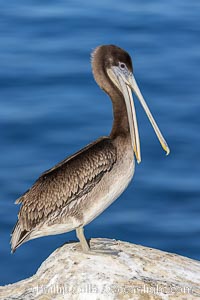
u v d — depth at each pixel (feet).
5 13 120.16
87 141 88.94
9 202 80.28
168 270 43.60
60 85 100.07
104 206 45.52
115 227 78.23
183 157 86.99
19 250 74.54
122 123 45.57
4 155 86.94
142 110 93.71
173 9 121.19
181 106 95.20
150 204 81.25
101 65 46.52
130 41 111.86
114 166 44.93
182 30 114.83
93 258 43.73
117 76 46.39
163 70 103.19
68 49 109.60
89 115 93.35
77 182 44.75
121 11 120.57
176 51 108.68
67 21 117.70
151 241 77.61
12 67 104.53
